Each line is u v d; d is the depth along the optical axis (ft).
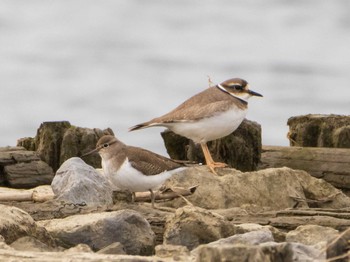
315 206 52.54
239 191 51.31
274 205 51.42
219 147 59.98
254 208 48.44
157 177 48.85
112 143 49.16
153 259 34.71
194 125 57.47
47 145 59.52
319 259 34.94
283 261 31.99
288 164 59.67
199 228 41.01
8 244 39.22
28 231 40.06
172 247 37.40
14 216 40.04
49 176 57.26
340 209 46.52
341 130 62.69
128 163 48.26
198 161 60.85
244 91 58.80
